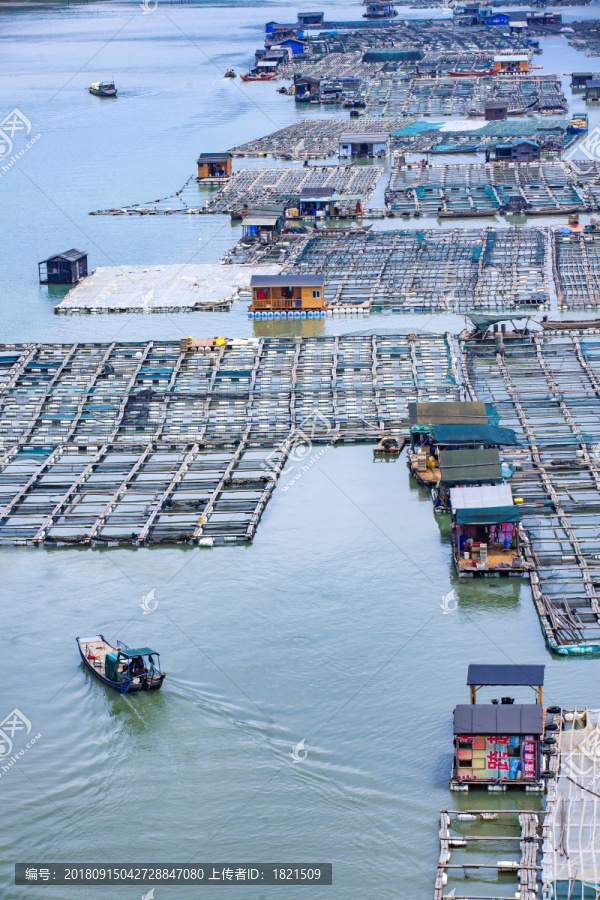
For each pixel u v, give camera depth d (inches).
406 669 2169.0
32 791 1881.2
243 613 2383.1
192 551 2667.3
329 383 3467.0
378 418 3255.4
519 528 2647.6
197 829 1787.6
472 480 2669.8
